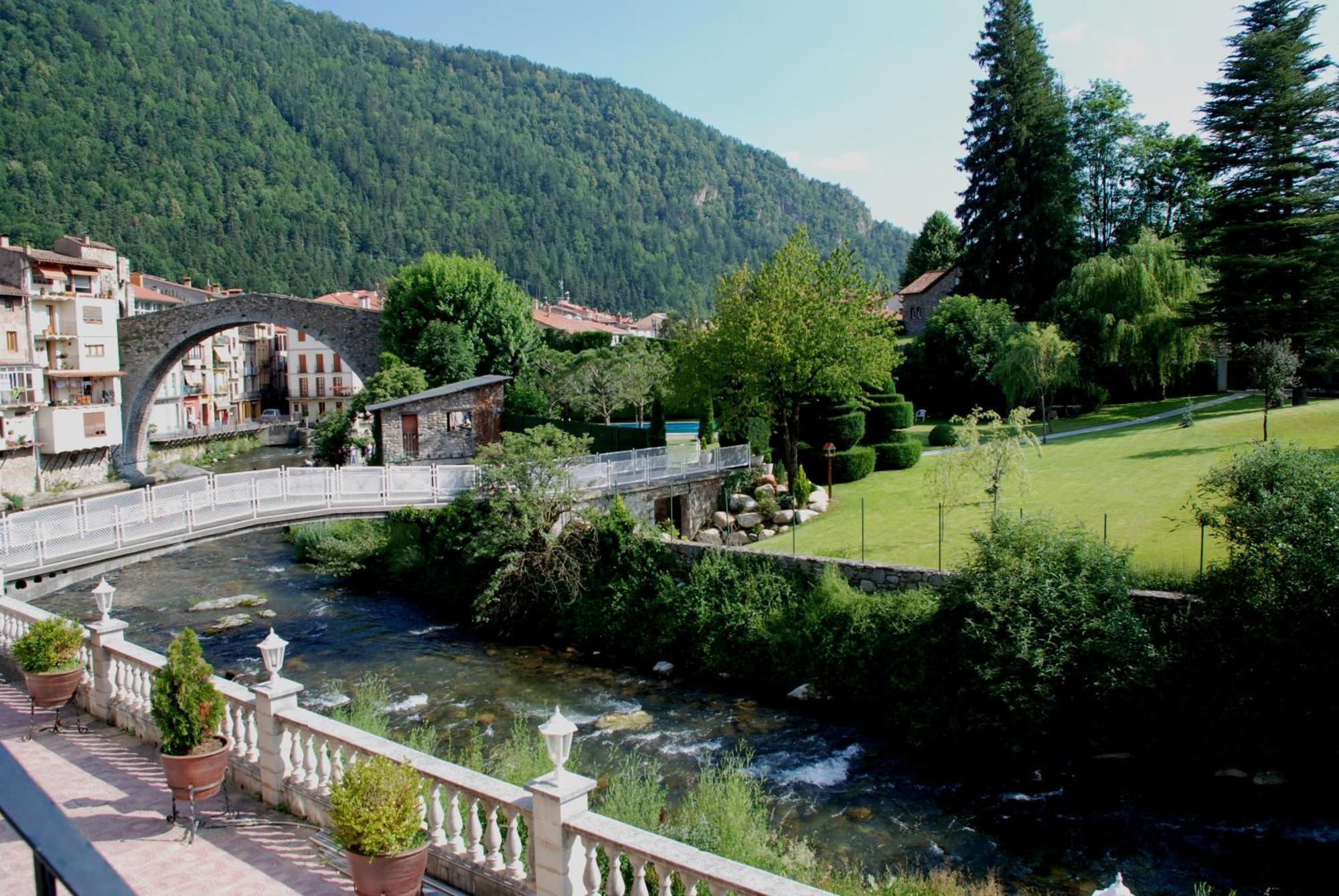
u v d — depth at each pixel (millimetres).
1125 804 16312
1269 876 13875
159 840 9594
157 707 9789
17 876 8023
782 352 34531
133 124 174625
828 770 18141
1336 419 35125
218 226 163250
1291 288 38656
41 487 55062
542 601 28359
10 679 15461
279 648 10664
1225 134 40625
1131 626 18484
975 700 19172
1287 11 39969
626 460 32656
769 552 25531
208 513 24766
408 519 33344
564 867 7922
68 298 59688
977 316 54281
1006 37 60344
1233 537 18562
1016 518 22141
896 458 39219
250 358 106375
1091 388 47219
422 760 9445
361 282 183000
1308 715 16688
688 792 16672
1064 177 59062
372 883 7852
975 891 13359
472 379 53688
